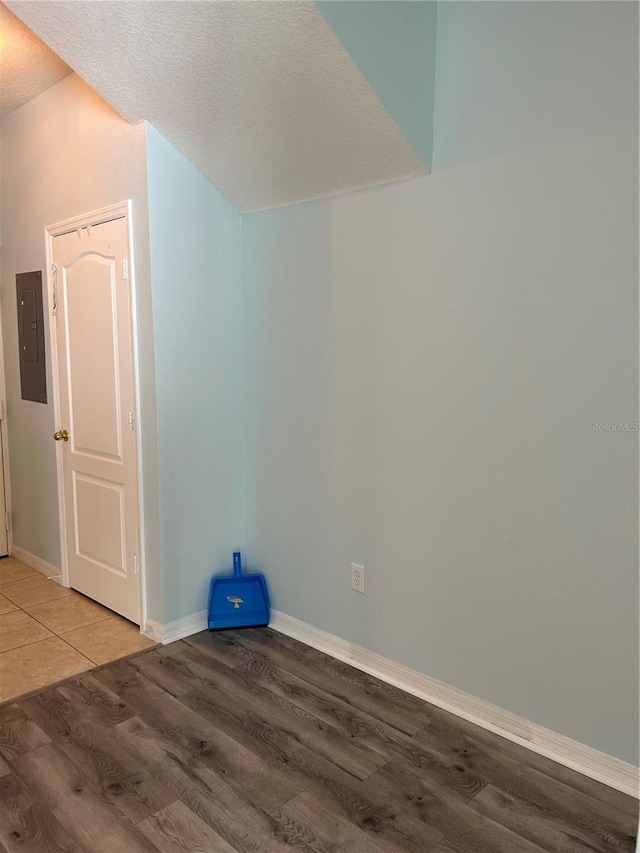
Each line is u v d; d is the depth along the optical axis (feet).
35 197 11.16
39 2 6.98
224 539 10.11
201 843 5.75
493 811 6.13
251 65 6.91
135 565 9.82
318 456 9.00
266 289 9.43
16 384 12.46
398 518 8.10
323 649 9.27
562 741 6.85
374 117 6.88
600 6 5.91
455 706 7.78
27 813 6.10
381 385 8.07
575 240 6.23
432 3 7.05
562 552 6.64
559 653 6.78
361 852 5.65
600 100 5.98
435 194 7.29
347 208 8.20
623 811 6.13
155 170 8.68
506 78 6.59
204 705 7.88
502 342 6.87
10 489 13.20
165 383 9.07
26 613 10.54
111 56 7.50
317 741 7.18
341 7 6.15
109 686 8.32
